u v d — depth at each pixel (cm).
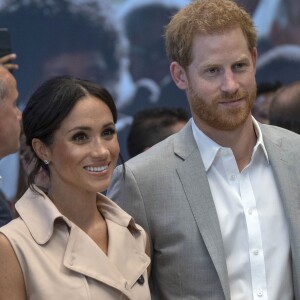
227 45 609
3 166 925
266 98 1098
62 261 573
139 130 909
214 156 638
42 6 1113
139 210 640
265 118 1098
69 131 575
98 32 1127
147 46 1134
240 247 629
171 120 911
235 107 614
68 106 575
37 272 562
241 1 1162
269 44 1171
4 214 741
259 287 623
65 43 1120
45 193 602
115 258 593
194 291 627
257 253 626
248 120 637
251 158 641
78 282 568
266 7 1165
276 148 646
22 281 565
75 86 581
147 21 1132
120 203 646
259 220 631
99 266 579
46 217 581
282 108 819
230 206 633
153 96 1138
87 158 577
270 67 1173
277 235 630
